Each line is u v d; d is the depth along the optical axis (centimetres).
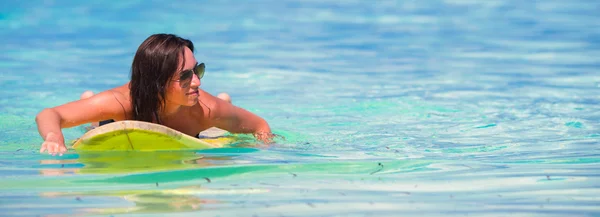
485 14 5788
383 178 1438
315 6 6331
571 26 5100
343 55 4159
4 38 4650
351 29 5178
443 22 5456
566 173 1490
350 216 1130
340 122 2333
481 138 2006
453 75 3431
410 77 3400
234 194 1277
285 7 6266
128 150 1762
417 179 1429
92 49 4275
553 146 1858
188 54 1833
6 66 3638
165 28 5134
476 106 2609
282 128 2225
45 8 5862
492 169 1541
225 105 2008
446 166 1580
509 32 4934
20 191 1302
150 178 1416
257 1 6619
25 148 1798
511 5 6228
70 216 1126
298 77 3431
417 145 1902
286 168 1541
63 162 1591
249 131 2056
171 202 1217
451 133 2102
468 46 4419
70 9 5872
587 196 1277
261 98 2880
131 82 1883
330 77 3428
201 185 1355
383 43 4591
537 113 2425
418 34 4931
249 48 4388
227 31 5050
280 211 1156
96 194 1276
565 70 3475
